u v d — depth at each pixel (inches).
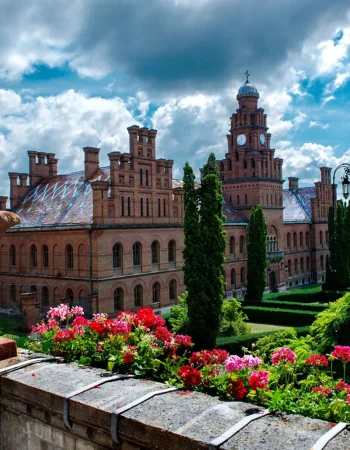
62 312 376.8
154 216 1813.5
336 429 159.6
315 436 156.9
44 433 209.5
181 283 1940.2
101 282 1595.7
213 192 1237.7
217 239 1232.2
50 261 1770.4
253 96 2450.8
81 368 239.6
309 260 3011.8
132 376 228.4
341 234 2257.6
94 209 1583.4
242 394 223.1
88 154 1927.9
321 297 2148.1
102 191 1600.6
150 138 1802.4
